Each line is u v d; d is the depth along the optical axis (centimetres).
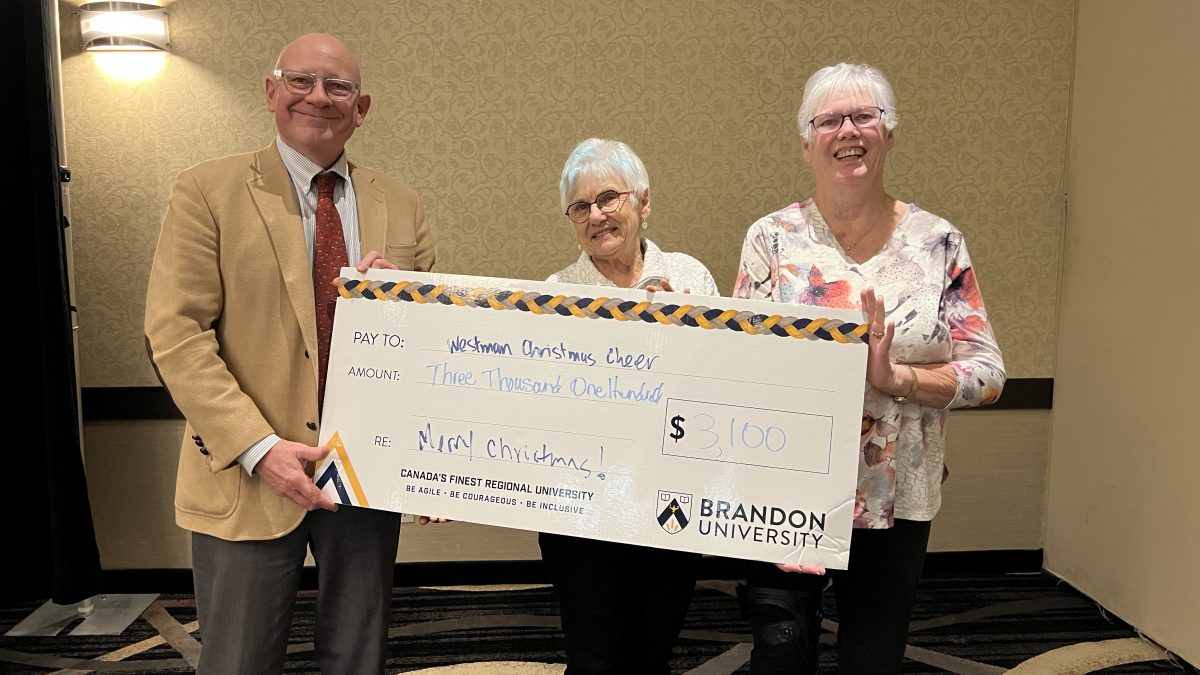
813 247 167
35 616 286
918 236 164
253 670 168
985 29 307
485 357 163
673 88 303
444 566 315
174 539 307
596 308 160
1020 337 320
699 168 307
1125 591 279
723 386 155
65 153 270
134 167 293
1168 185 258
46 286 259
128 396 299
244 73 291
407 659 258
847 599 170
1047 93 311
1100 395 293
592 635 177
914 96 308
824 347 151
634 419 158
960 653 261
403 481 165
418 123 298
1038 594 306
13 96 262
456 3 295
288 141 171
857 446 150
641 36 301
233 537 164
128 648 264
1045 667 252
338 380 167
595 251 191
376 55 294
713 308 155
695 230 310
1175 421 256
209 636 167
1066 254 313
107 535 305
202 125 293
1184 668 252
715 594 309
